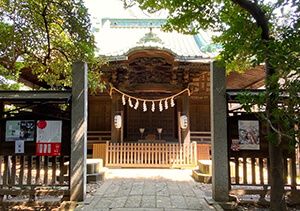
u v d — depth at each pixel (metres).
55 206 6.38
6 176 6.53
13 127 6.59
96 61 9.47
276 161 5.18
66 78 10.11
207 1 5.94
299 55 3.82
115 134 13.59
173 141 14.57
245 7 4.93
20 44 8.67
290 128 4.36
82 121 6.59
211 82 6.79
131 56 12.45
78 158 6.51
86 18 8.61
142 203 6.33
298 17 3.89
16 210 6.21
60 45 9.12
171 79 13.77
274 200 5.12
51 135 6.59
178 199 6.70
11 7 8.30
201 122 15.95
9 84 10.30
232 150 6.55
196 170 10.06
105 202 6.42
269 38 4.64
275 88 4.29
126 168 12.12
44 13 8.33
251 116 6.62
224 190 6.41
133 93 14.22
